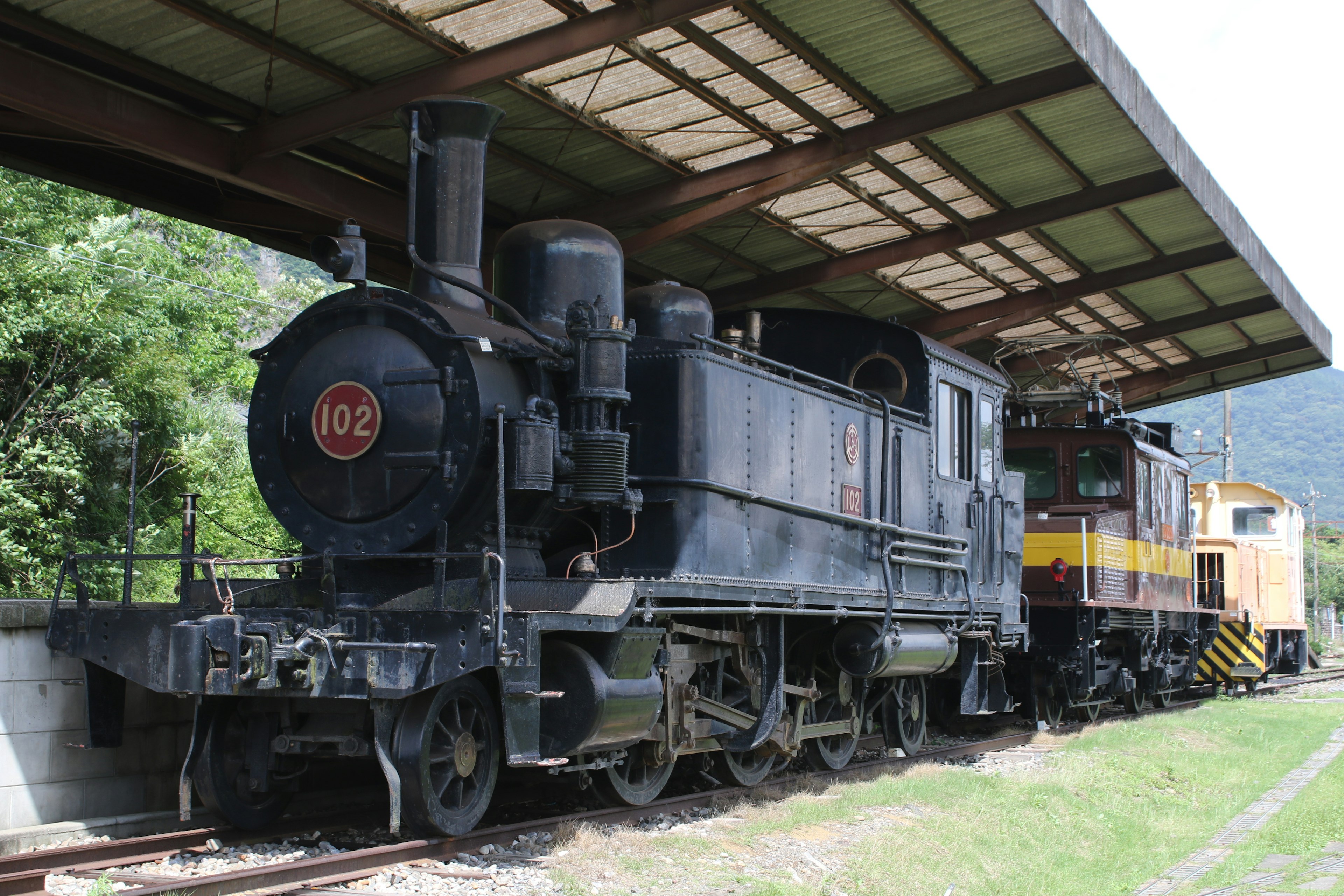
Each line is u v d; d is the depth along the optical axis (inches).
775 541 362.6
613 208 575.2
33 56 392.2
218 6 398.9
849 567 406.6
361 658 268.4
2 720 292.2
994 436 530.6
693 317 370.9
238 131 473.7
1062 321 869.2
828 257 700.7
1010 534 540.1
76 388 706.8
